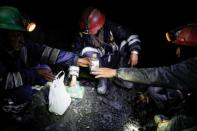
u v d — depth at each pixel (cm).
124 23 547
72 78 375
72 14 551
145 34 523
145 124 345
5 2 529
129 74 267
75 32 513
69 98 353
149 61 476
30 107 351
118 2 588
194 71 235
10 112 327
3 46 293
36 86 394
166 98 357
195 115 262
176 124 275
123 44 423
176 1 584
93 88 410
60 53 349
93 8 391
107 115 359
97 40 402
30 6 546
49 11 547
